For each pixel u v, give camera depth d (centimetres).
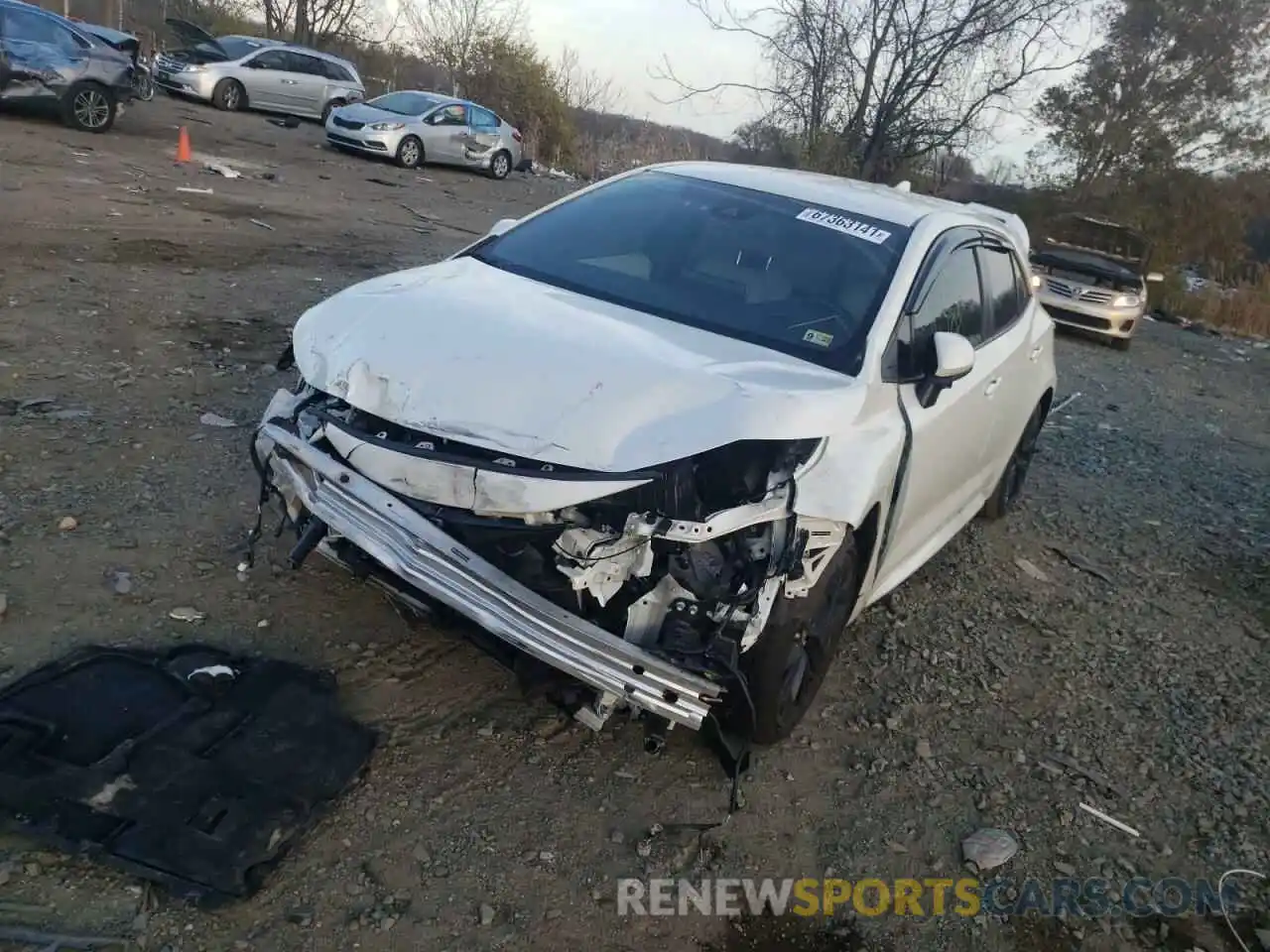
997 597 543
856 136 1741
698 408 320
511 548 314
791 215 451
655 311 398
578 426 310
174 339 674
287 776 308
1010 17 1589
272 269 920
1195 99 2803
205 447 515
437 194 1734
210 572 405
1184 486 831
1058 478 788
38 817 274
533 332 350
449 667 379
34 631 352
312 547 354
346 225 1223
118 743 304
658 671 303
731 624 315
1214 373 1520
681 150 2225
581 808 329
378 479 320
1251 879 361
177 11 3575
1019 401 565
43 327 647
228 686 338
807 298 405
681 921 297
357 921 272
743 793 352
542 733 356
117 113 1736
